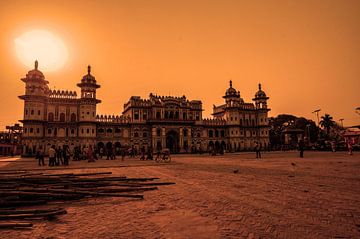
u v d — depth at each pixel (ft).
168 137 226.58
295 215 21.62
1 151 235.81
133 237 17.53
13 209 25.07
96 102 201.46
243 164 77.00
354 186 35.04
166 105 225.35
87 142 193.26
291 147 251.80
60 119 194.18
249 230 18.20
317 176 45.52
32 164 93.04
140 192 33.58
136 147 213.25
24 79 182.91
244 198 28.58
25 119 180.45
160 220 21.25
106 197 30.78
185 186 37.55
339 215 21.39
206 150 238.68
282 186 35.83
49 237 17.75
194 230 18.58
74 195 29.76
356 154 124.57
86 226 20.12
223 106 267.18
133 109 217.15
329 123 308.81
